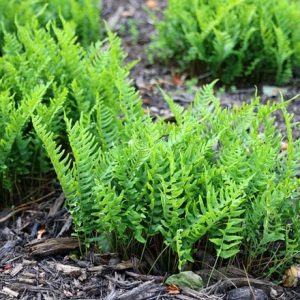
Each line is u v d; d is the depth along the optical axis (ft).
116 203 5.11
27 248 5.70
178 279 5.26
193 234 5.10
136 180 5.18
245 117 5.72
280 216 5.29
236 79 8.09
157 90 7.96
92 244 5.66
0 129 5.87
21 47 6.86
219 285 5.29
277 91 7.85
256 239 5.32
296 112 7.53
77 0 8.58
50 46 6.54
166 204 5.08
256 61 7.79
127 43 8.95
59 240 5.68
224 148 5.57
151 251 5.52
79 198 5.30
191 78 8.22
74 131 5.31
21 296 5.28
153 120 7.36
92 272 5.42
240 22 7.82
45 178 6.32
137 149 5.16
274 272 5.49
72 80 6.49
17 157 6.01
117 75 6.19
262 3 7.97
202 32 7.79
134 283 5.32
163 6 10.05
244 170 5.24
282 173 5.53
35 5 8.09
